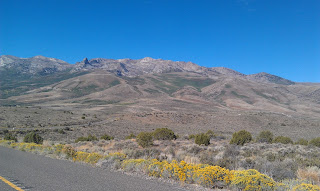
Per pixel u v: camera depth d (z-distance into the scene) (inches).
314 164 458.0
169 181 328.2
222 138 1469.0
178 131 2367.1
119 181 314.5
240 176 306.0
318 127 3038.9
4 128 2009.1
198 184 321.1
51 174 354.0
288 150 680.4
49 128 2154.3
